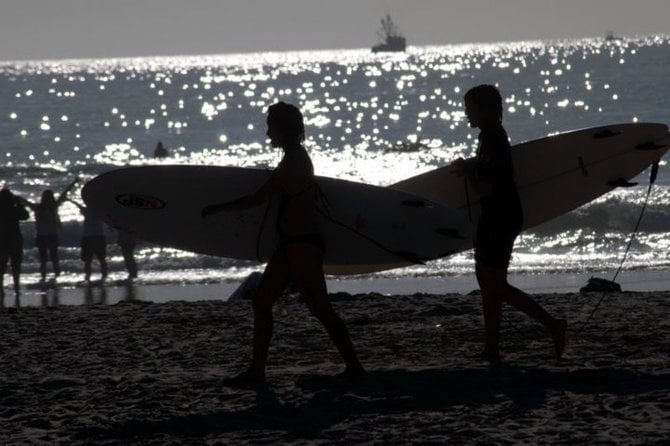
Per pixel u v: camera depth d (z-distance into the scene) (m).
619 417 17.75
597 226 96.44
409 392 20.44
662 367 22.05
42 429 18.98
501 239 23.02
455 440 16.69
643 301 35.44
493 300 23.61
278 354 26.64
